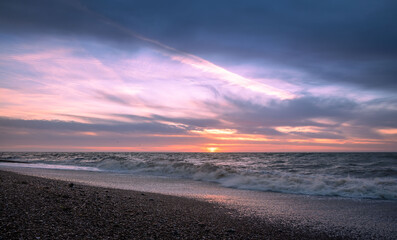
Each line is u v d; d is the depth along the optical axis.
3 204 6.11
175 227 6.34
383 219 9.01
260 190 15.16
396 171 24.31
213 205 10.21
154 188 15.02
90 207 7.04
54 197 7.55
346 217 9.20
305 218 8.85
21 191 7.77
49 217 5.68
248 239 6.19
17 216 5.44
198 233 6.11
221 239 5.90
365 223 8.47
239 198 12.33
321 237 6.97
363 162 37.72
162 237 5.47
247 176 19.25
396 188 14.73
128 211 7.27
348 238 6.99
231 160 53.72
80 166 31.52
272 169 29.59
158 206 8.72
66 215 6.02
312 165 34.56
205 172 21.88
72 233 4.99
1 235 4.42
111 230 5.48
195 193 13.58
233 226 7.20
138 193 11.64
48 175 19.50
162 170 24.84
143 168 26.39
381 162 37.12
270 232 7.02
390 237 7.13
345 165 33.44
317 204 11.32
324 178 18.12
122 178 19.58
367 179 19.36
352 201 12.14
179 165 25.56
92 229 5.36
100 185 14.96
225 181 18.45
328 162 39.47
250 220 8.17
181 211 8.35
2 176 12.43
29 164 34.66
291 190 15.00
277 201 11.81
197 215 8.05
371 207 10.89
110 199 8.70
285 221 8.33
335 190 14.63
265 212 9.49
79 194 8.80
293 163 39.44
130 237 5.22
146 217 6.89
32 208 6.12
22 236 4.52
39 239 4.49
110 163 30.44
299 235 7.00
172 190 14.48
